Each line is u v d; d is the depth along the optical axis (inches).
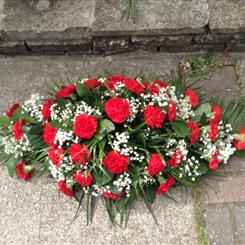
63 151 46.9
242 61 58.2
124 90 48.6
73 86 49.4
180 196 51.1
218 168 52.2
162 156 46.7
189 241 49.0
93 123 45.1
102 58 60.1
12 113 51.6
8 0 57.9
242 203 50.5
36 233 50.6
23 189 52.9
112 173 46.3
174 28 54.8
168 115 47.1
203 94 55.9
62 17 56.4
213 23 54.6
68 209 51.5
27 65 60.4
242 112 53.1
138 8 55.7
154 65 58.9
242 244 48.6
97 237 49.8
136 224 50.1
